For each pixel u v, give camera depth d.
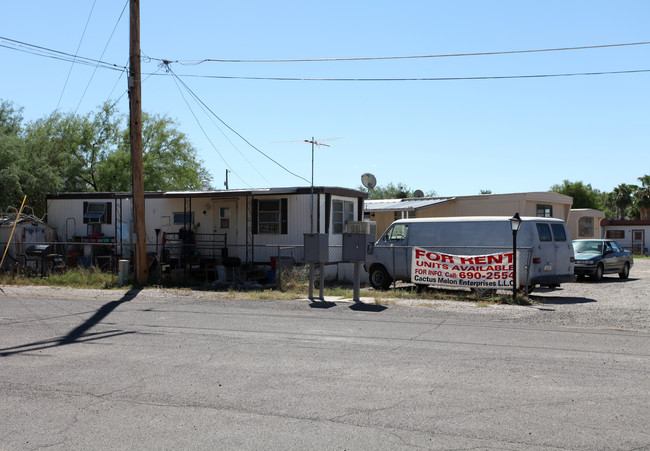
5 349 8.58
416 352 8.25
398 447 4.74
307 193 19.16
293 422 5.36
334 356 8.02
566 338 9.31
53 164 29.03
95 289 16.73
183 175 41.22
